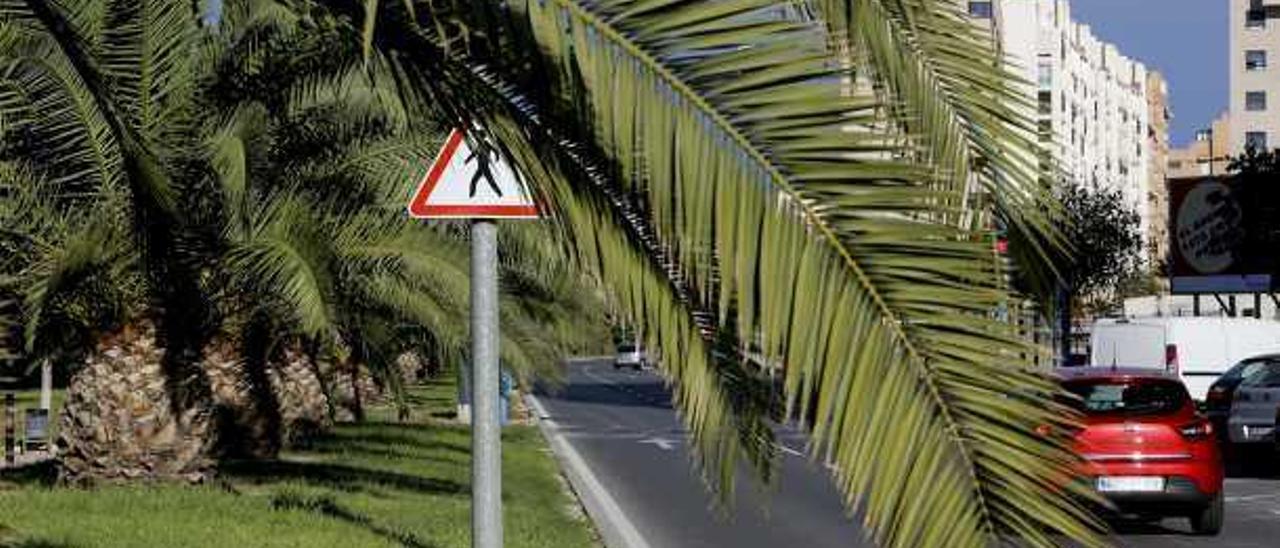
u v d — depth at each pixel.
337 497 14.80
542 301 19.17
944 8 3.40
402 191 13.81
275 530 12.02
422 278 14.43
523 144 3.74
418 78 3.98
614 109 3.42
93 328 14.46
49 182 13.09
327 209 13.77
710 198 3.35
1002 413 3.21
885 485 3.20
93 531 11.49
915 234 3.29
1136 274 71.94
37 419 22.95
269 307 15.06
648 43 3.42
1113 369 15.30
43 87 11.57
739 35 3.38
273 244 12.84
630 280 3.63
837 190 3.31
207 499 13.84
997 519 3.19
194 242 13.08
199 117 12.79
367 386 36.38
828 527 15.08
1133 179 133.25
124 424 14.53
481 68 3.81
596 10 3.46
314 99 13.06
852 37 3.36
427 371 39.44
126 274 13.83
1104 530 3.20
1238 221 48.38
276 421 18.94
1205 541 14.35
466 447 23.77
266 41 12.66
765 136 3.35
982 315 3.26
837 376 3.24
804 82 3.36
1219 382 24.42
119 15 11.52
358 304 15.56
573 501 16.77
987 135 3.38
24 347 14.05
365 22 3.54
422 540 11.83
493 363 7.51
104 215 12.94
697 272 3.38
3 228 13.16
